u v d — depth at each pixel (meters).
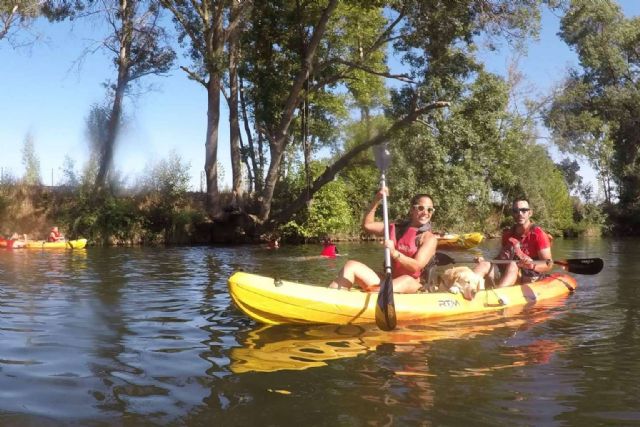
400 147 21.67
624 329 5.06
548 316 5.65
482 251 16.94
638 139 36.44
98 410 3.06
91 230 21.58
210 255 15.33
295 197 24.56
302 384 3.48
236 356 4.12
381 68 27.06
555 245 21.47
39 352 4.25
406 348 4.35
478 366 3.87
